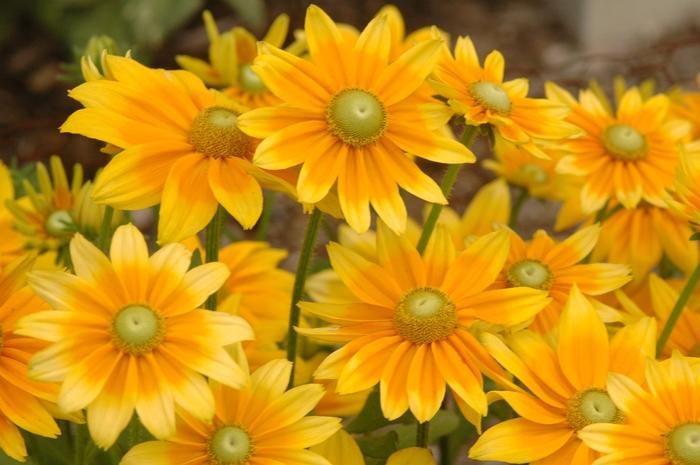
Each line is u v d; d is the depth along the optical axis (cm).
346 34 128
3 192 136
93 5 271
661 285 128
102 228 121
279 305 136
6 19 291
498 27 307
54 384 112
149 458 111
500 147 146
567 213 142
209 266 112
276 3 304
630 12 294
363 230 113
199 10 300
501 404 128
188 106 117
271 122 114
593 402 112
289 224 213
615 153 132
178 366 109
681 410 111
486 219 142
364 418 123
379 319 116
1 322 113
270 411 112
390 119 116
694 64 273
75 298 109
